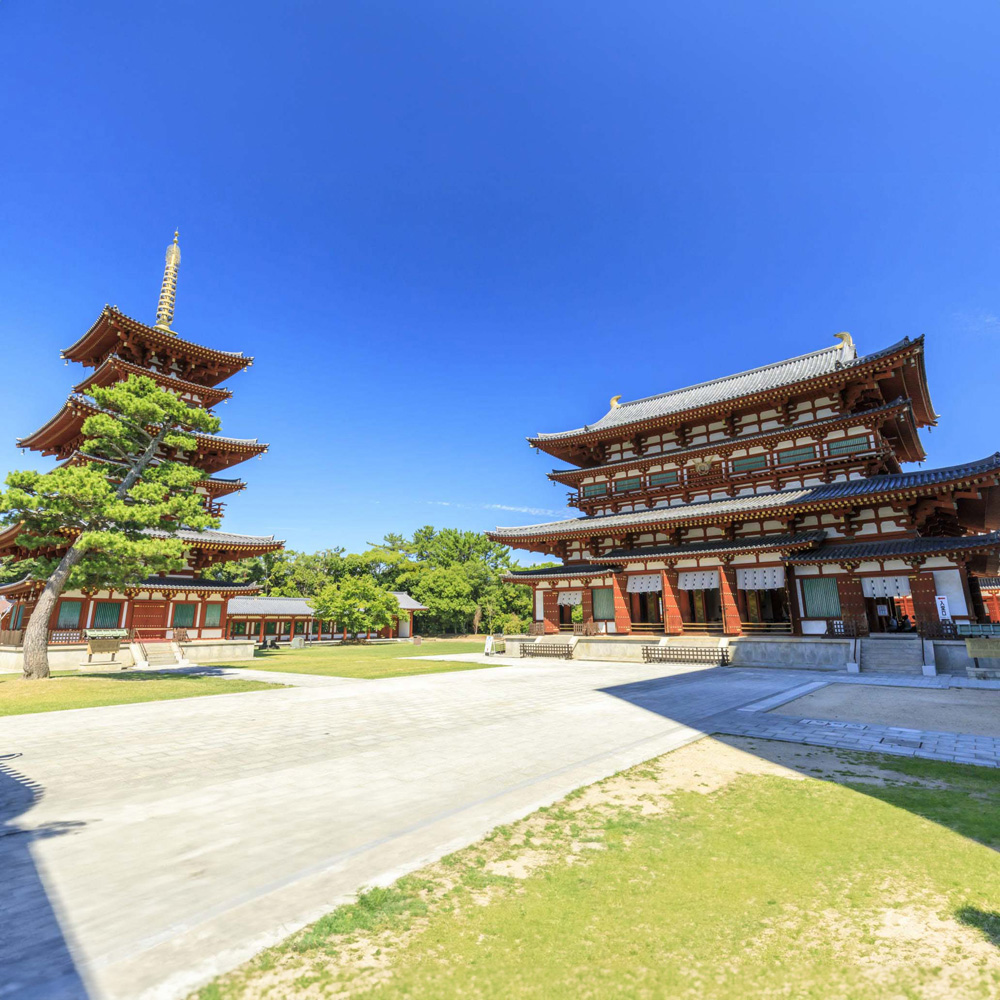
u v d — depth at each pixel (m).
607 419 51.47
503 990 4.32
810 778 9.80
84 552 27.62
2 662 36.50
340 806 8.55
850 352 39.78
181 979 4.41
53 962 4.63
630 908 5.55
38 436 42.00
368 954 4.77
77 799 8.98
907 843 7.00
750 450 39.09
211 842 7.18
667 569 36.69
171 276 49.53
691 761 10.98
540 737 13.27
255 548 44.34
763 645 31.05
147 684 23.55
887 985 4.34
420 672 28.88
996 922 5.18
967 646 24.69
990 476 26.84
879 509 31.91
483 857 6.70
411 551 104.25
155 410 28.58
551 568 44.06
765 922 5.28
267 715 16.33
